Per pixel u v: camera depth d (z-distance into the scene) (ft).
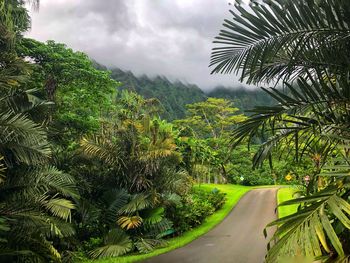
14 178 21.15
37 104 23.44
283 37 9.89
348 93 10.24
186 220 49.57
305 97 10.64
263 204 80.07
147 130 41.11
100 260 31.07
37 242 19.93
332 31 9.61
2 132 18.56
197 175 77.56
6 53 22.47
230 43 10.51
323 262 7.92
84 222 34.09
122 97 45.73
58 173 23.02
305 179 36.40
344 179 7.64
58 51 51.31
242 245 39.06
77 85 52.95
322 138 11.48
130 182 39.52
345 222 6.79
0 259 19.02
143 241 36.88
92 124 50.88
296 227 7.00
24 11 34.06
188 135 79.71
